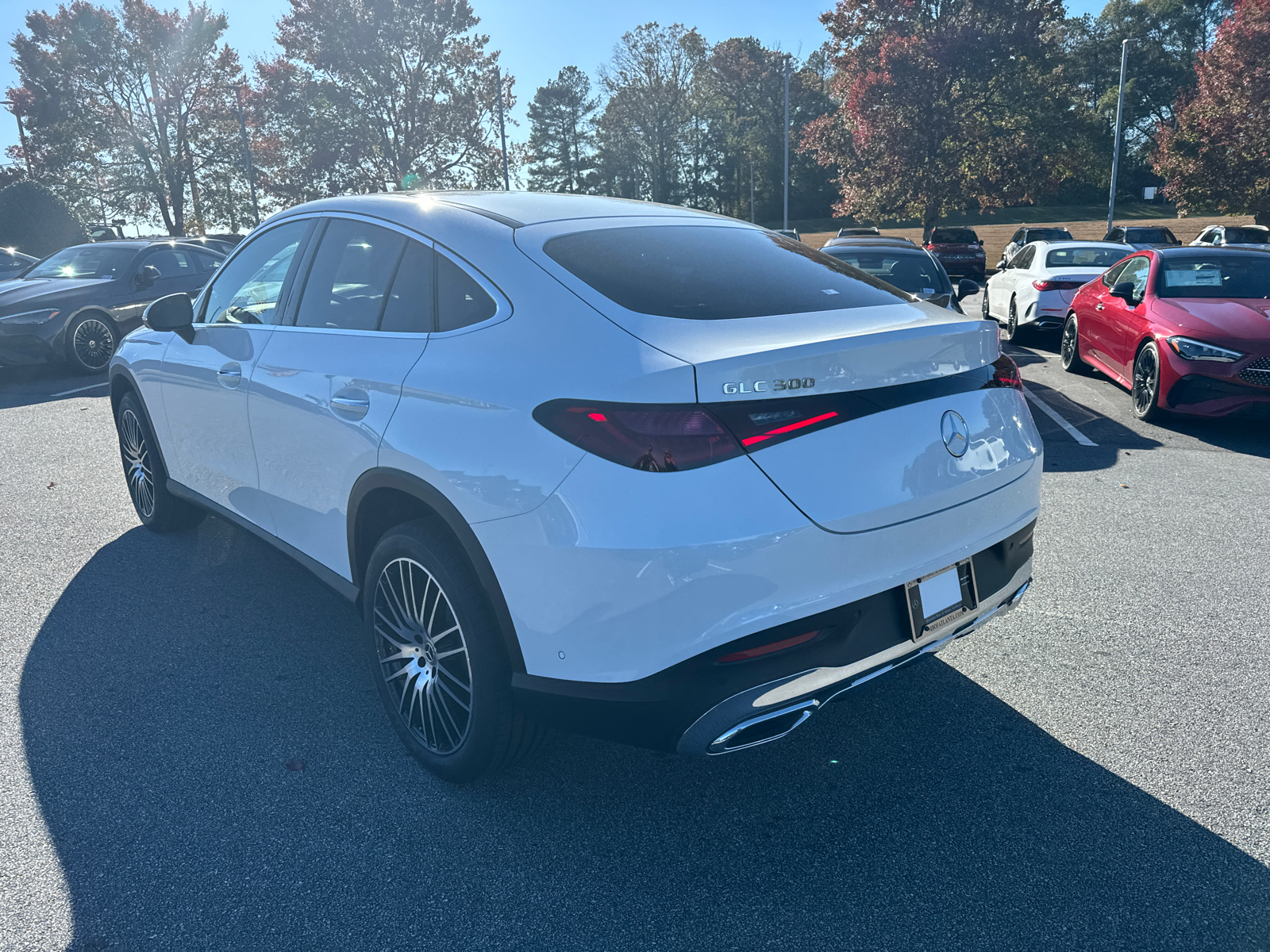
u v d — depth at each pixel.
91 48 47.06
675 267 2.64
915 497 2.29
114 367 4.61
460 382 2.43
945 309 2.89
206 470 3.93
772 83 79.12
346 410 2.79
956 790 2.68
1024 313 12.58
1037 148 37.06
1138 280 8.69
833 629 2.21
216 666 3.46
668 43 65.25
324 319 3.12
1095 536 4.87
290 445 3.14
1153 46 78.62
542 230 2.72
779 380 2.08
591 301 2.37
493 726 2.48
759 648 2.11
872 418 2.23
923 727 3.03
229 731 3.01
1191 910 2.17
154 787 2.70
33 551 4.67
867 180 38.16
